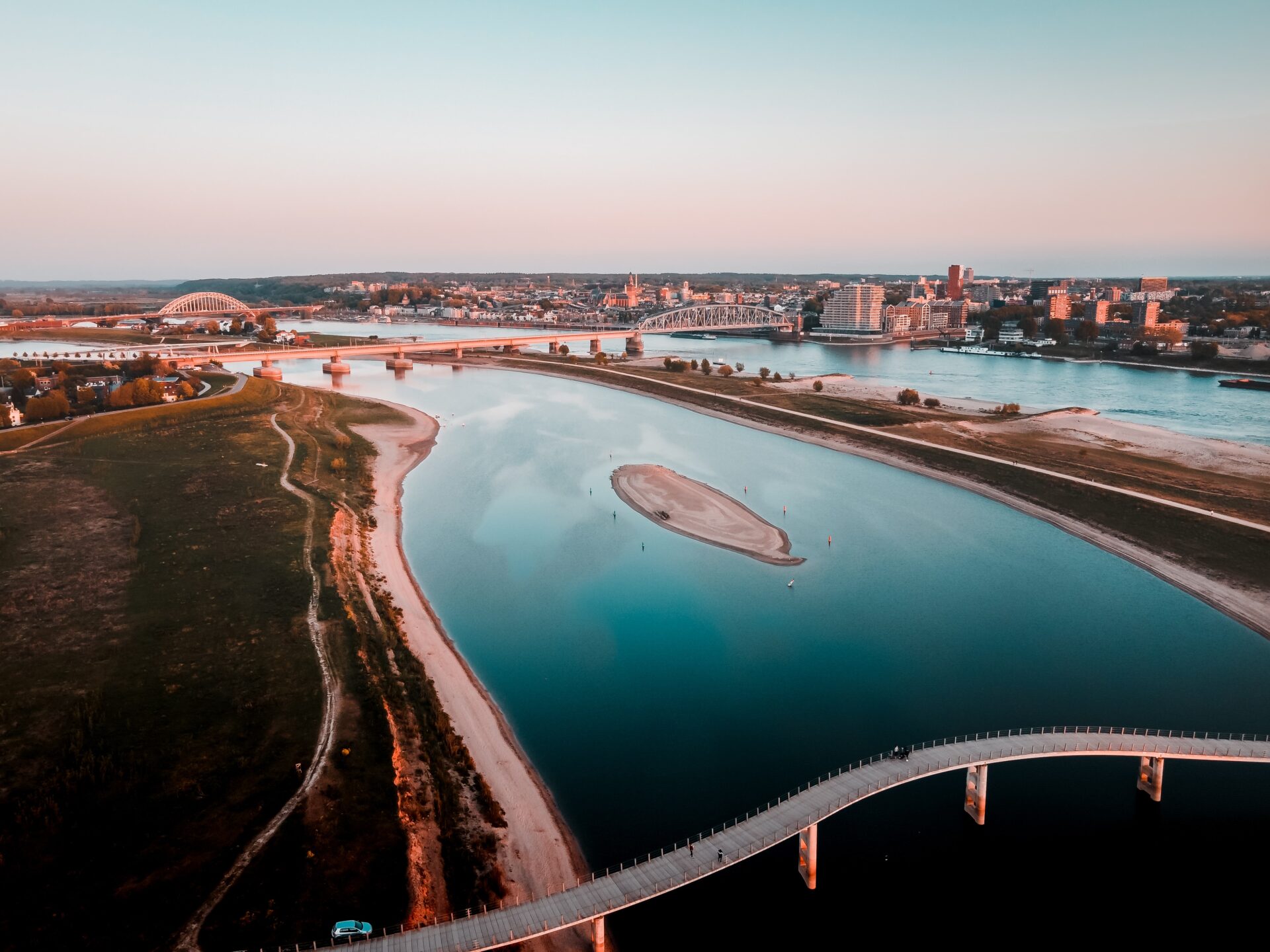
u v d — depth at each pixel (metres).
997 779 84.94
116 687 91.12
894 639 114.75
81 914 59.91
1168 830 76.62
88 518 147.62
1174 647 112.94
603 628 117.56
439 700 94.44
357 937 57.97
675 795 80.50
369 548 143.88
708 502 173.62
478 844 71.31
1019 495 181.38
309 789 74.06
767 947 62.94
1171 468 198.12
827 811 69.62
